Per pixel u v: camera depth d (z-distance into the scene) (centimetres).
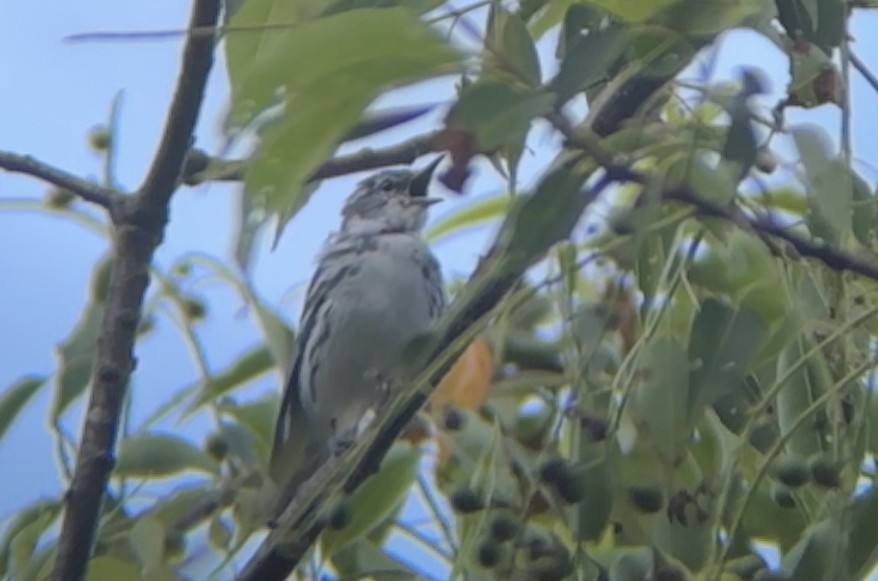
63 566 536
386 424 466
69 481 564
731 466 454
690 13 408
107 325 559
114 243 574
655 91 446
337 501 477
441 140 388
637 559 457
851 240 477
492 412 558
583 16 444
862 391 480
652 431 457
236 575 546
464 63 371
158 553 541
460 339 438
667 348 464
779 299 494
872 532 468
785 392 483
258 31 436
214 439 579
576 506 451
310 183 483
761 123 419
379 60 367
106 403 552
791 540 501
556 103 378
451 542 539
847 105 429
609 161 400
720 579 454
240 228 405
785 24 436
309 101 372
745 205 477
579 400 462
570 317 479
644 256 482
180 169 561
